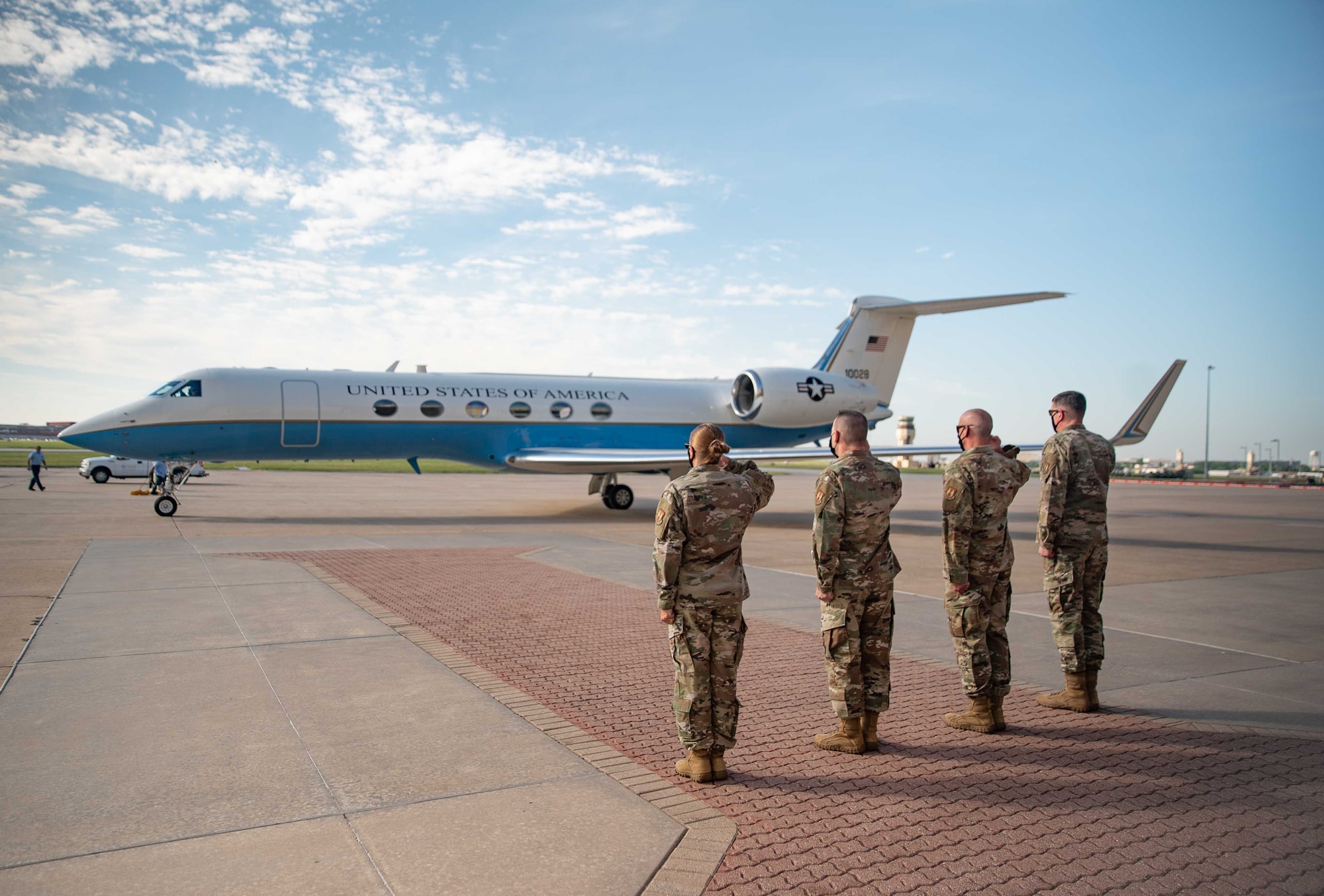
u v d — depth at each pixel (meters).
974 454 5.26
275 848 3.38
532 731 4.92
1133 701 5.97
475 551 13.31
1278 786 4.40
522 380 22.33
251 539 14.17
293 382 19.36
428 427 20.61
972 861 3.51
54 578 9.73
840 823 3.87
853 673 4.75
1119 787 4.36
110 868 3.19
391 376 20.67
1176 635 8.24
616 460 19.97
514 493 31.16
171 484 18.80
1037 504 30.47
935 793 4.24
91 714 5.00
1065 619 5.67
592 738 4.86
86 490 28.67
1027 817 3.97
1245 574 12.73
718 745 4.31
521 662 6.59
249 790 3.95
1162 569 13.26
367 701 5.38
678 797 4.08
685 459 20.48
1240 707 5.83
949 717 5.34
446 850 3.40
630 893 3.10
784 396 23.61
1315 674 6.74
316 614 8.00
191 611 8.01
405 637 7.24
